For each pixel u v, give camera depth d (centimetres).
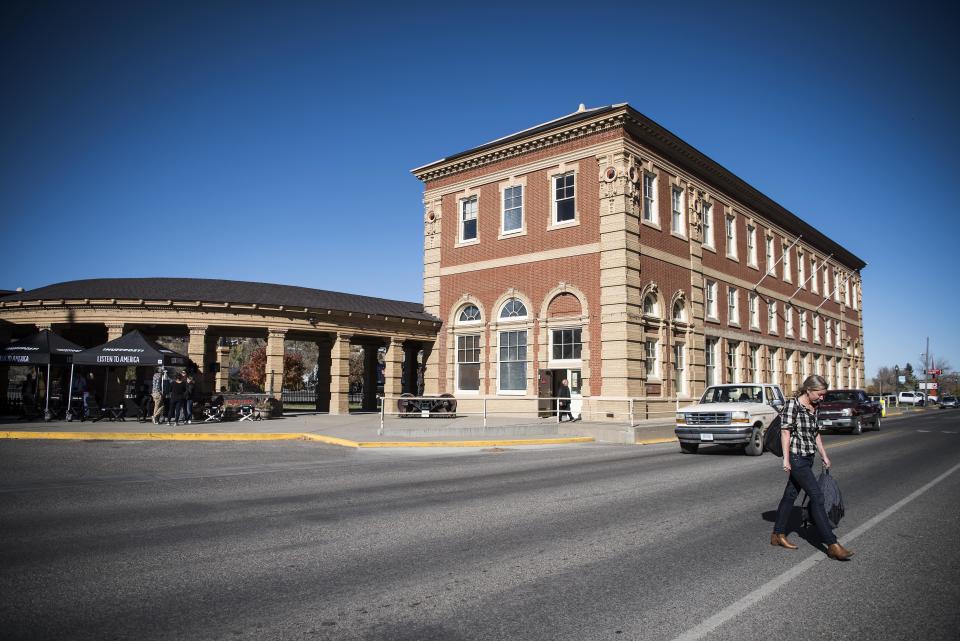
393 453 1636
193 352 2347
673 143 2738
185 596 507
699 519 808
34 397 2273
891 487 1091
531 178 2775
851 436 2406
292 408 3834
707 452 1762
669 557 629
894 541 702
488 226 2908
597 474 1240
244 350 6850
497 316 2822
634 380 2414
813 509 644
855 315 5156
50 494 955
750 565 605
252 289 2666
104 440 1711
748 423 1616
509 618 464
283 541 684
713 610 483
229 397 2325
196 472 1216
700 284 2900
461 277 2978
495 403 2766
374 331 2755
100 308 2342
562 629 443
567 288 2588
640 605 493
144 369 2645
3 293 2905
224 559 613
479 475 1219
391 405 2781
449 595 514
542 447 1875
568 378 2583
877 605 497
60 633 430
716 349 3017
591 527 759
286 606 486
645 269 2550
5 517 793
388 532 729
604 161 2533
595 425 2205
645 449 1841
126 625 446
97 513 823
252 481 1115
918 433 2569
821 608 489
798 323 4034
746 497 972
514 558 623
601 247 2498
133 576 557
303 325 2522
